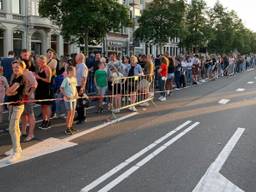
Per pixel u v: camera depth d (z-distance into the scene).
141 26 37.94
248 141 8.89
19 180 6.23
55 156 7.55
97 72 12.68
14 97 7.38
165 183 6.14
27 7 35.53
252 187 6.02
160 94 17.02
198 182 6.19
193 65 24.62
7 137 9.13
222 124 10.90
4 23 33.31
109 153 7.77
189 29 46.84
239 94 18.80
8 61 12.38
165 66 16.38
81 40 26.12
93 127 10.27
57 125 10.48
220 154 7.76
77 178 6.33
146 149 8.08
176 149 8.10
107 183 6.12
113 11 24.20
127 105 12.85
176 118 11.77
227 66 33.75
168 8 36.72
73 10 23.61
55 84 11.45
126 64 15.48
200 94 18.61
